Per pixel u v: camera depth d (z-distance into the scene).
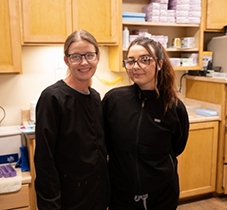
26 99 2.50
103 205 1.42
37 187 1.25
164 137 1.44
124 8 2.72
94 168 1.34
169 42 2.93
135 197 1.46
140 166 1.42
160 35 2.79
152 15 2.51
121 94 1.50
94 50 1.25
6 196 1.96
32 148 1.99
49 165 1.22
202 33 2.70
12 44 2.07
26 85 2.48
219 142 2.68
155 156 1.45
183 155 2.54
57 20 2.17
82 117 1.30
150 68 1.35
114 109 1.48
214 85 2.69
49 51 2.51
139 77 1.37
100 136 1.40
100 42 2.33
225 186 2.69
